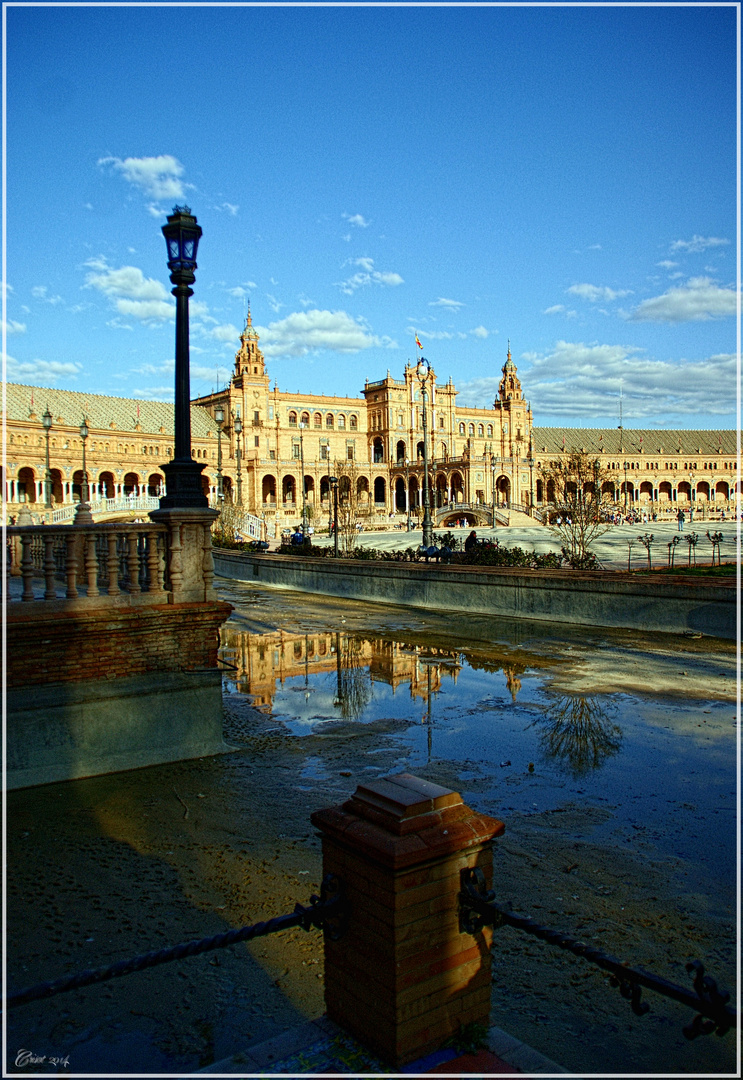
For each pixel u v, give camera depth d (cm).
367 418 14250
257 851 677
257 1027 430
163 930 539
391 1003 339
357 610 2394
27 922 550
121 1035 424
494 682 1341
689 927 538
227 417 12850
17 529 879
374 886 349
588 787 822
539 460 15175
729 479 16025
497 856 654
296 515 12075
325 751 974
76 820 757
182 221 999
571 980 479
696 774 858
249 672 1485
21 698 863
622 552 4241
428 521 3434
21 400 10650
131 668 937
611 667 1427
